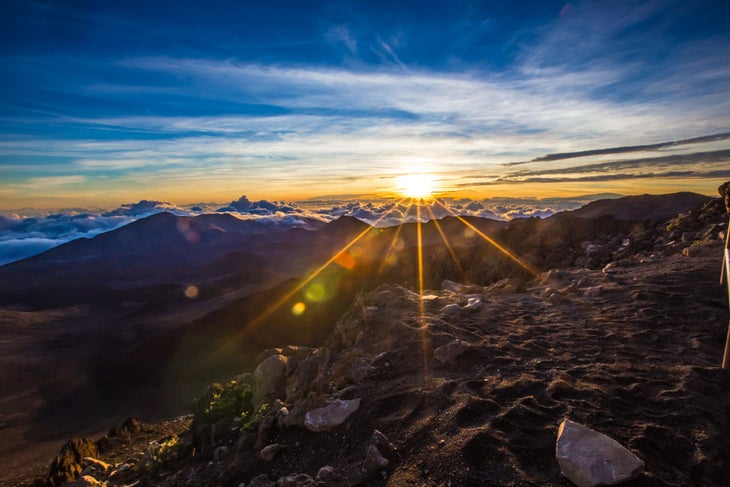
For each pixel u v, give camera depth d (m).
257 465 5.23
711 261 10.45
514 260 29.52
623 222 26.08
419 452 3.91
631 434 3.74
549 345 6.25
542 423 4.03
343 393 5.65
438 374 5.54
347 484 3.77
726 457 3.35
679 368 5.08
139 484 7.18
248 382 9.72
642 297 8.09
